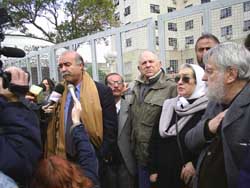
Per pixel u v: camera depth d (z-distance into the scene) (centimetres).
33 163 161
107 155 331
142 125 337
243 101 178
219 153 193
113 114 324
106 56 549
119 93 366
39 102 302
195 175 226
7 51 167
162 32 440
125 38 511
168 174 285
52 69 693
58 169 164
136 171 362
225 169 185
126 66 511
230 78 189
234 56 187
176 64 422
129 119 360
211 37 304
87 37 588
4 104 164
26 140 158
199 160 216
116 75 371
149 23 461
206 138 206
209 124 203
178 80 289
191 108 274
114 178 353
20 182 160
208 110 221
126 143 358
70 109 289
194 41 404
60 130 284
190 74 279
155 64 343
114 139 326
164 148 290
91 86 310
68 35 1464
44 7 1447
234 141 177
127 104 367
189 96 281
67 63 305
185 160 272
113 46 537
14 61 706
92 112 303
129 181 358
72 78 306
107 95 322
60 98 302
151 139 304
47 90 523
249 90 180
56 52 680
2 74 167
